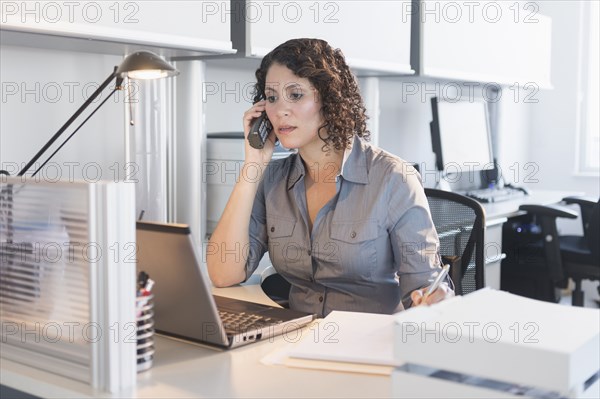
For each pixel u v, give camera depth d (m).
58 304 1.21
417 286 1.74
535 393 0.97
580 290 3.81
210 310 1.32
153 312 1.34
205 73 2.65
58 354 1.22
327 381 1.19
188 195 2.41
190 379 1.21
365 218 1.81
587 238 3.76
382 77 3.36
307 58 1.77
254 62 2.58
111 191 1.12
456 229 2.30
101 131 2.39
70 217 1.16
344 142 1.82
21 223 1.24
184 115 2.39
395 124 4.02
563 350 0.92
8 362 1.30
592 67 4.94
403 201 1.80
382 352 1.27
